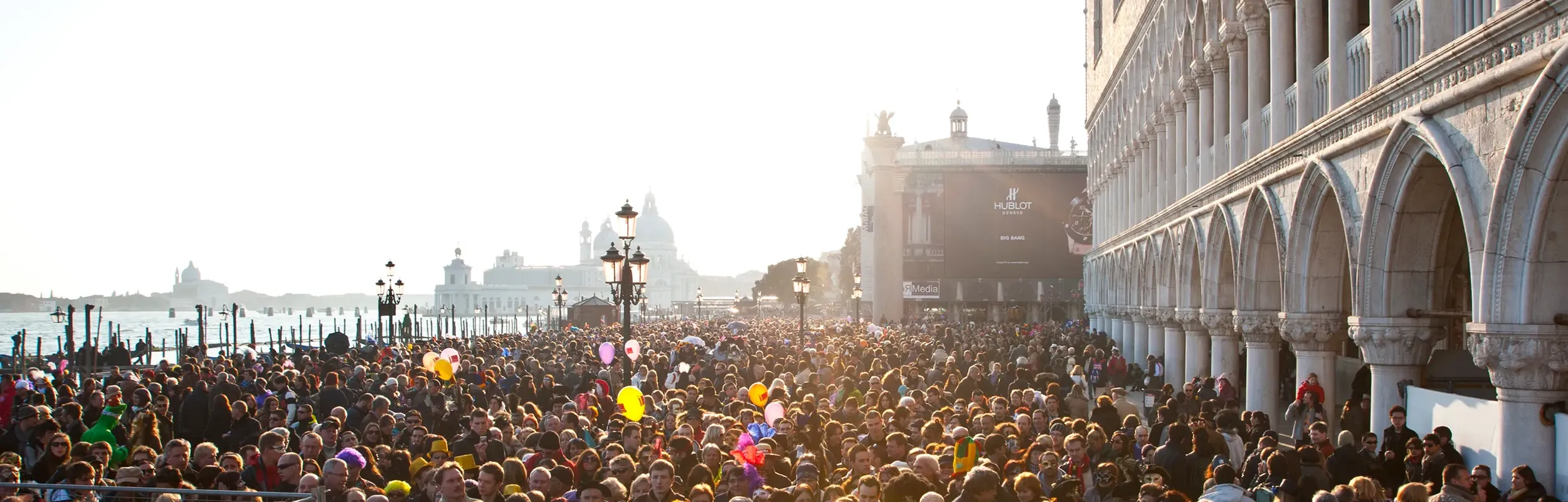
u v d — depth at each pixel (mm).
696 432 16531
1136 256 39500
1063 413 20375
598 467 13125
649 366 30391
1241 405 26203
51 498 11609
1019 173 82750
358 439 17219
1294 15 21797
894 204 88250
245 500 12234
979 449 13859
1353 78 17859
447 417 19219
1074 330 54062
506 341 48438
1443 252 16344
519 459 14258
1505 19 11680
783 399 19766
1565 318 12070
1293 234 19438
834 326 68812
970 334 53875
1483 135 12617
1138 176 39000
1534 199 11883
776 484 13031
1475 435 13898
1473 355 12883
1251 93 23297
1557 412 12461
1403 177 15102
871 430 14617
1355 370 25688
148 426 16078
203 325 65188
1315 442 14438
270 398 17688
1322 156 17859
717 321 88750
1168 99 31703
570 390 23359
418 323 95438
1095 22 52938
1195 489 13508
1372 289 16172
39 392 21547
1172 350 33562
